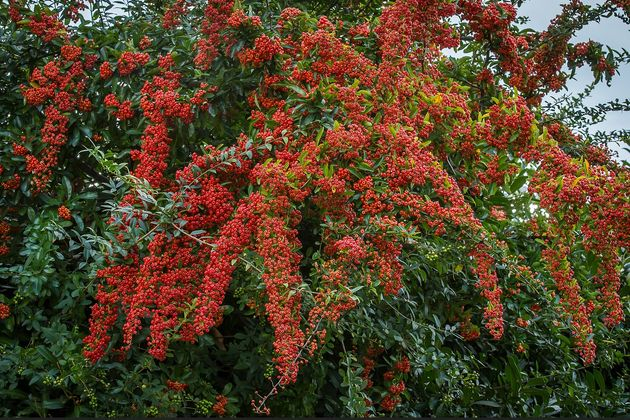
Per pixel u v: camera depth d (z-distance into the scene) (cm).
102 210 511
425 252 456
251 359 460
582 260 571
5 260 501
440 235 460
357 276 412
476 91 598
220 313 398
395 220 415
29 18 502
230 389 455
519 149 450
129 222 410
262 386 470
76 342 441
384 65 451
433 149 500
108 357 434
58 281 463
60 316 457
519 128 441
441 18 507
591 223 405
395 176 415
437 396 512
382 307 484
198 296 394
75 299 457
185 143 493
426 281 521
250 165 447
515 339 552
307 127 437
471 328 525
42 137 488
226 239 386
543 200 400
